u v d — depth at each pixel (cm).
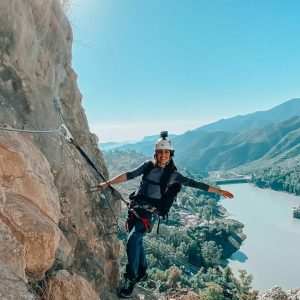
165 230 15750
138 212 606
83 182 720
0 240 298
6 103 485
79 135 853
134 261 630
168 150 602
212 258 14825
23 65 531
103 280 668
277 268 14688
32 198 425
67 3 827
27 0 543
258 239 19062
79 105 916
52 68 654
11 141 445
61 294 423
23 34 523
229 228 19312
